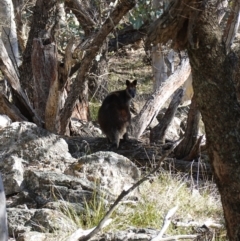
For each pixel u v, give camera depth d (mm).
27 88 16562
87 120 17516
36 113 14562
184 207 9172
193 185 10953
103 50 20594
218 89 5379
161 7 9469
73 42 13109
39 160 11125
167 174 11086
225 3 11211
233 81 5473
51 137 11492
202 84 5426
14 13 20688
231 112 5391
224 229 8141
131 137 15188
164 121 14500
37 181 9273
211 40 5328
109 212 6016
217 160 5457
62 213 8180
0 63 13789
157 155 12891
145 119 15648
